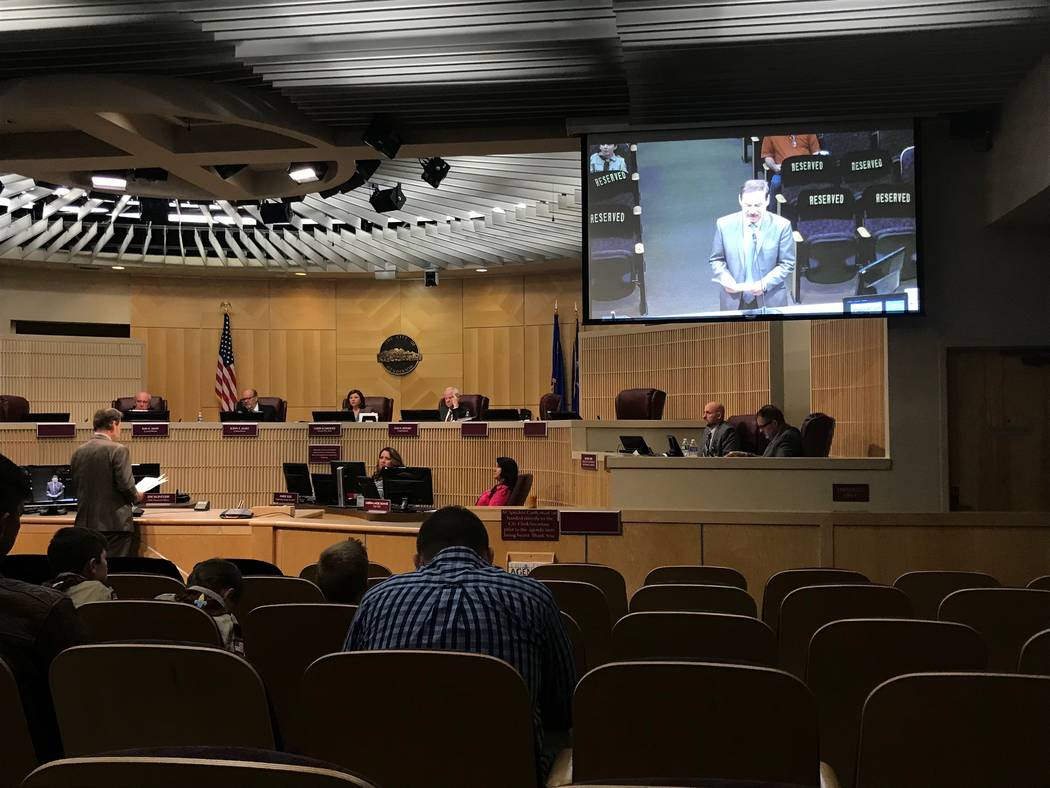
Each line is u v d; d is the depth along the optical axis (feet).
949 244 22.61
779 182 22.65
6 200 38.99
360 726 6.33
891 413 22.27
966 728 5.89
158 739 6.68
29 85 22.50
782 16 18.69
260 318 55.36
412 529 23.04
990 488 22.40
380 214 41.50
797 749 5.96
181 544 25.52
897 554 20.07
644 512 20.27
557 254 47.52
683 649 9.13
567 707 7.94
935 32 18.89
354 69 21.85
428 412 38.27
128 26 20.34
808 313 22.29
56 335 51.42
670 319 22.95
